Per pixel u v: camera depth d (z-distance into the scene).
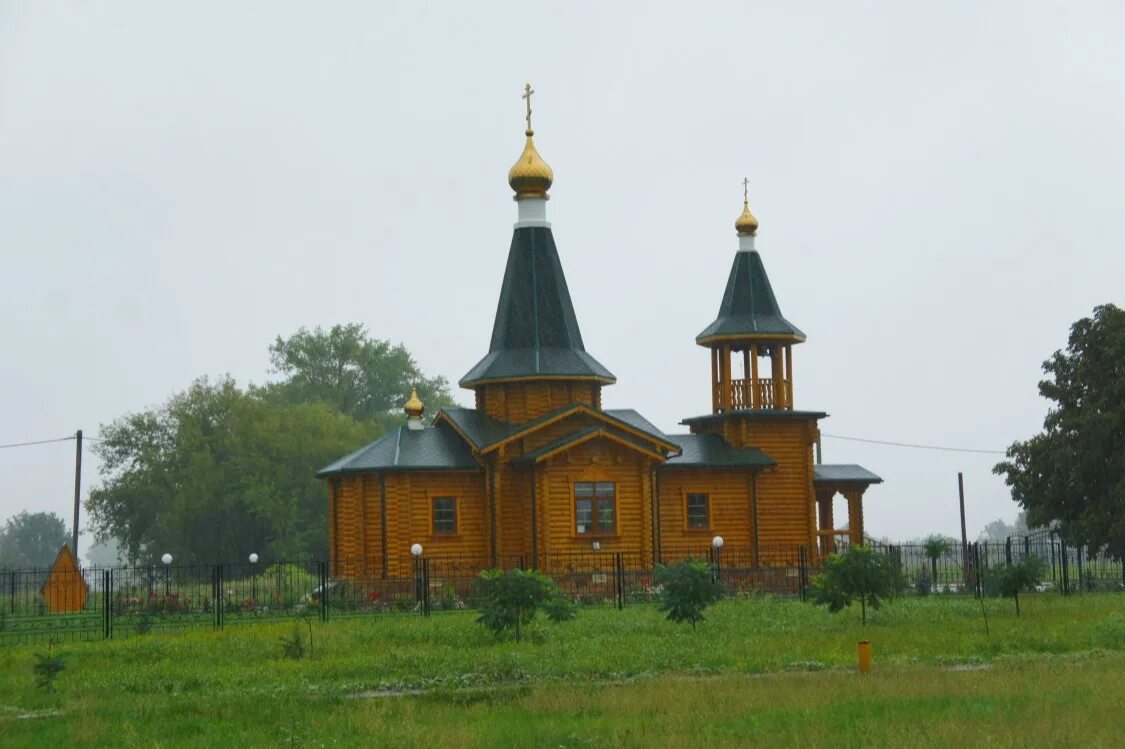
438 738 21.34
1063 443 57.97
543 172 60.41
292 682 28.56
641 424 60.91
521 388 58.53
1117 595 48.62
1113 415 56.25
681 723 21.91
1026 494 59.28
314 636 36.91
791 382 64.25
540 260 60.19
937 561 58.97
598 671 29.33
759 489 62.41
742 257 64.81
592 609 45.59
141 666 32.41
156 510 99.06
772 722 21.84
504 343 59.31
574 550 56.06
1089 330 59.50
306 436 99.06
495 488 56.34
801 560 50.78
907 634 35.22
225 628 40.91
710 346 64.31
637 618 40.84
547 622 39.94
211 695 27.09
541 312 59.44
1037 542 56.44
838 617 40.75
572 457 56.41
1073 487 57.94
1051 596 49.44
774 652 31.86
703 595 38.06
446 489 56.41
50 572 51.38
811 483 63.09
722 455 61.66
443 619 42.22
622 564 49.94
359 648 34.28
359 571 55.91
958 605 44.53
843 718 21.98
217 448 100.50
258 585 59.81
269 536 98.44
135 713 25.09
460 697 26.30
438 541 56.03
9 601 56.78
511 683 28.20
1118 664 28.00
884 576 38.75
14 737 23.06
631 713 23.28
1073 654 31.05
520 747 20.53
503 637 36.12
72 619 46.31
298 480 98.69
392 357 123.62
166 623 43.78
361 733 22.22
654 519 58.28
